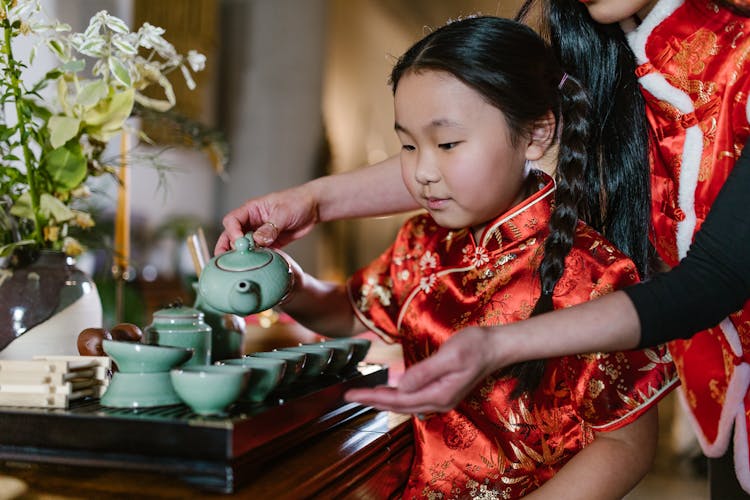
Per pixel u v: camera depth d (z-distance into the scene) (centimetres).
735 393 117
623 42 115
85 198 122
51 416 75
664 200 117
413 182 100
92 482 72
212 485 71
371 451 93
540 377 98
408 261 123
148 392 80
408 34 571
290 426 84
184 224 399
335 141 558
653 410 97
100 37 111
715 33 105
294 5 522
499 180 98
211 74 462
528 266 107
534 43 102
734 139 106
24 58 208
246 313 92
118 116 115
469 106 94
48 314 101
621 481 91
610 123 116
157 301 296
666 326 75
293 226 120
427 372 68
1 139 112
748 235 76
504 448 101
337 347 106
